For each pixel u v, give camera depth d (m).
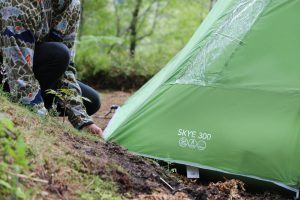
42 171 2.72
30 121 3.14
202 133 3.67
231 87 3.72
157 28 9.30
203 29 4.20
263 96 3.64
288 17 3.76
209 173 3.63
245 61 3.75
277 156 3.49
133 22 8.83
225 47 3.81
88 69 7.34
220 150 3.61
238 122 3.63
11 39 3.44
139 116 3.87
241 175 3.53
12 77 3.45
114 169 2.99
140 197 2.87
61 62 3.66
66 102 3.64
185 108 3.79
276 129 3.55
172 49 8.88
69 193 2.69
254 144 3.55
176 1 9.13
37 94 3.47
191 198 3.10
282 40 3.73
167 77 3.94
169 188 3.10
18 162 2.44
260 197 3.42
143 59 7.84
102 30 8.80
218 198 3.17
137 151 3.75
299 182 3.42
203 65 3.83
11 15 3.44
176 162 3.65
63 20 3.71
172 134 3.74
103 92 6.95
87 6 8.62
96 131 3.64
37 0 3.50
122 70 7.32
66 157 2.90
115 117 4.39
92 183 2.82
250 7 3.86
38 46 3.65
